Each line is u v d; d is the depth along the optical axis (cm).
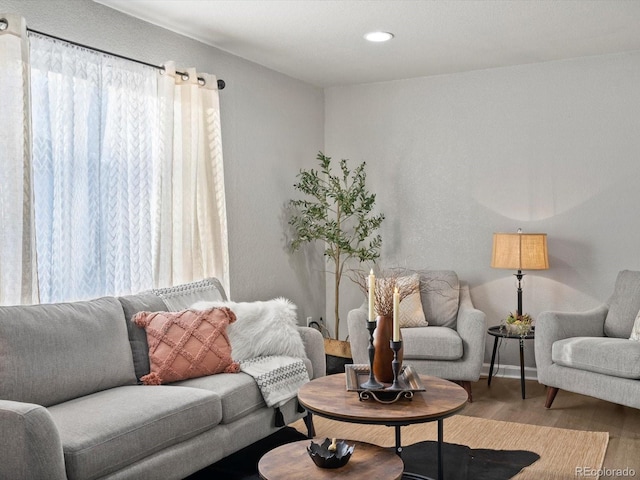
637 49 481
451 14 399
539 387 503
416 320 497
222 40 452
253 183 509
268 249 527
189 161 418
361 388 285
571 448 364
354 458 239
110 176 370
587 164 503
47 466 222
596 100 498
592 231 502
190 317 344
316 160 595
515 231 529
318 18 405
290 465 233
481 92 540
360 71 543
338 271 579
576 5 383
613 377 396
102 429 249
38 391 272
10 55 305
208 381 324
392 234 579
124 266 377
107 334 311
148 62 407
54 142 339
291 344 369
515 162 529
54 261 338
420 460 346
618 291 461
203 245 436
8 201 306
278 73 539
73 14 355
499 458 349
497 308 538
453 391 298
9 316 276
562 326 441
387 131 579
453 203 554
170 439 275
